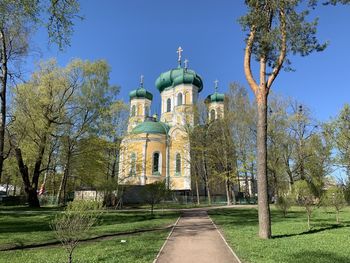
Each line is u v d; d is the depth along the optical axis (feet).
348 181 108.58
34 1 46.52
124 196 145.07
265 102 53.57
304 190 81.20
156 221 76.02
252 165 140.26
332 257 36.17
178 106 212.23
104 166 130.52
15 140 109.60
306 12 51.31
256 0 52.29
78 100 116.16
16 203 146.41
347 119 107.04
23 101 103.55
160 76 233.55
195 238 50.83
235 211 110.22
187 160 164.04
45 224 67.36
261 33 53.06
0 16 46.55
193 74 217.77
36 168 116.26
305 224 71.10
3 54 68.33
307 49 51.62
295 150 139.64
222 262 35.19
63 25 49.67
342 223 73.92
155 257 36.83
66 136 116.88
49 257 35.99
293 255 37.17
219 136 148.05
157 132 197.16
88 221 32.73
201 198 172.14
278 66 52.80
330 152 132.36
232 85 145.59
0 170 67.21
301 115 141.28
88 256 36.47
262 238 49.78
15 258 35.65
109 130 121.39
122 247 42.19
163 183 95.66
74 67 114.73
